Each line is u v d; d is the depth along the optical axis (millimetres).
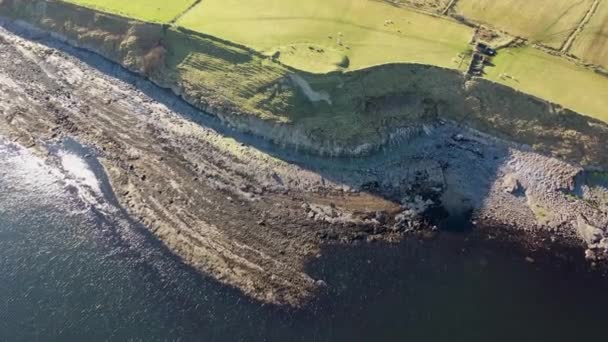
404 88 76375
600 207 68500
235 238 64062
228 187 69438
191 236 64000
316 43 80062
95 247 62750
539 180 70750
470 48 79688
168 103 79375
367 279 60812
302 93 75625
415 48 79625
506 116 74438
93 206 67188
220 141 74625
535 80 76250
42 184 69875
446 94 76125
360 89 75500
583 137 71750
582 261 63875
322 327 56188
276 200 68312
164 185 69438
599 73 77750
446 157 73188
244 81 77438
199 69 79875
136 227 64875
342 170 71750
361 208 67812
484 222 67125
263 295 58750
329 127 73562
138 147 74062
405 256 63375
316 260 62375
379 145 73562
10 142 75062
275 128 74250
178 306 57406
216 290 59000
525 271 62625
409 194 69500
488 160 72875
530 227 66812
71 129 76562
